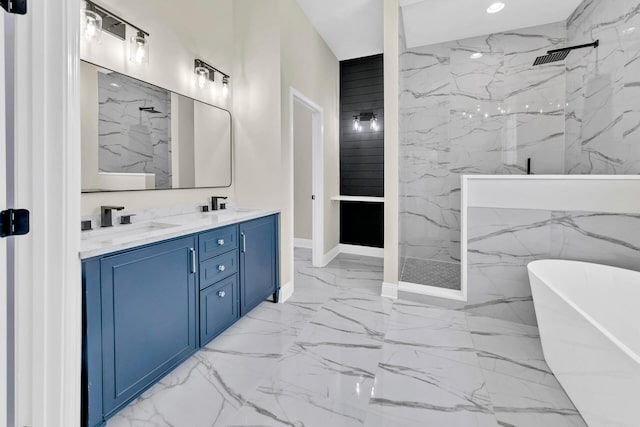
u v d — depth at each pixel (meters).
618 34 2.25
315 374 1.70
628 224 1.99
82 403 1.19
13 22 1.00
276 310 2.56
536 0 2.78
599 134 2.52
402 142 3.27
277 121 2.61
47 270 1.07
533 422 1.35
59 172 1.07
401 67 3.04
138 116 1.90
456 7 2.88
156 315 1.51
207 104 2.45
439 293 2.63
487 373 1.70
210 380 1.65
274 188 2.68
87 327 1.18
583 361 1.35
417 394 1.54
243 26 2.70
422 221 3.99
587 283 1.97
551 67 3.24
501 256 2.36
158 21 2.03
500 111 3.50
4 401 0.94
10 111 1.03
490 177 2.35
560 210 2.17
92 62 1.64
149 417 1.38
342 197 4.13
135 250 1.38
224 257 2.03
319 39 3.53
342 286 3.14
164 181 2.10
